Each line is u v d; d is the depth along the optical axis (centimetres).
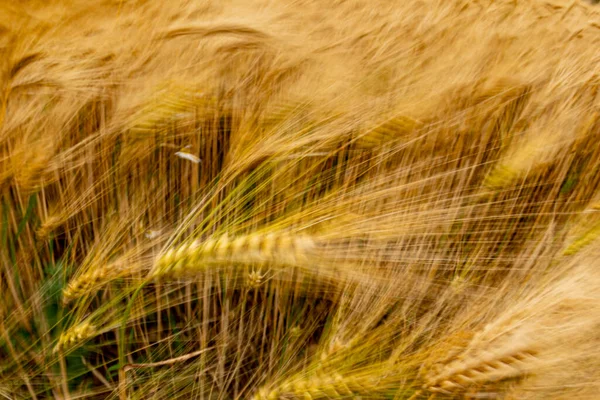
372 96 120
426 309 113
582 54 139
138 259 112
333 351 112
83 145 118
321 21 151
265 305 117
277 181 114
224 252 107
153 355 116
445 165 118
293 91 120
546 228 116
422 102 120
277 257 107
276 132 116
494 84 124
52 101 119
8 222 115
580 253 110
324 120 117
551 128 121
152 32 124
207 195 112
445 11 185
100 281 112
